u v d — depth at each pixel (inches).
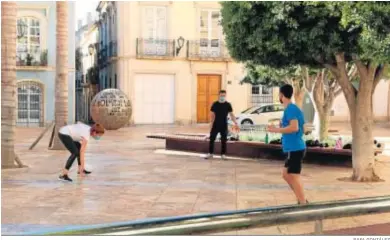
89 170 473.1
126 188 381.7
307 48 408.2
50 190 369.7
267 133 628.1
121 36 1251.2
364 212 82.7
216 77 1304.1
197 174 457.7
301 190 297.3
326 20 382.6
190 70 1283.2
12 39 479.8
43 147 684.1
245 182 414.9
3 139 479.2
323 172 480.1
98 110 834.2
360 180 427.2
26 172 456.4
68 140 414.6
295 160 294.5
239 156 603.8
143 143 772.6
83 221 280.1
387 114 1423.5
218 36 1293.1
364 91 427.5
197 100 1295.5
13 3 478.9
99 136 442.9
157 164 525.3
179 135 714.8
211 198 346.6
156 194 359.3
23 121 1216.8
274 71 677.3
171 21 1266.0
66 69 647.1
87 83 1750.7
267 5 392.2
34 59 1212.5
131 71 1253.1
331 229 256.2
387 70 452.8
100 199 339.6
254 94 1323.8
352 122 435.8
